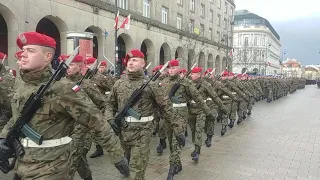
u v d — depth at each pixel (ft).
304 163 21.90
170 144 18.47
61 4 56.34
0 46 54.80
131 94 13.61
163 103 14.02
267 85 74.59
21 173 8.50
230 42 172.96
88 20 63.31
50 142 8.45
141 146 13.52
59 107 8.27
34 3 51.01
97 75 26.81
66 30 57.72
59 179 8.48
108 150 8.86
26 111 8.18
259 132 33.47
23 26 49.19
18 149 8.35
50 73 8.68
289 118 44.91
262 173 19.60
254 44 288.30
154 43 91.71
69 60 8.46
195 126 22.72
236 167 20.74
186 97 20.33
